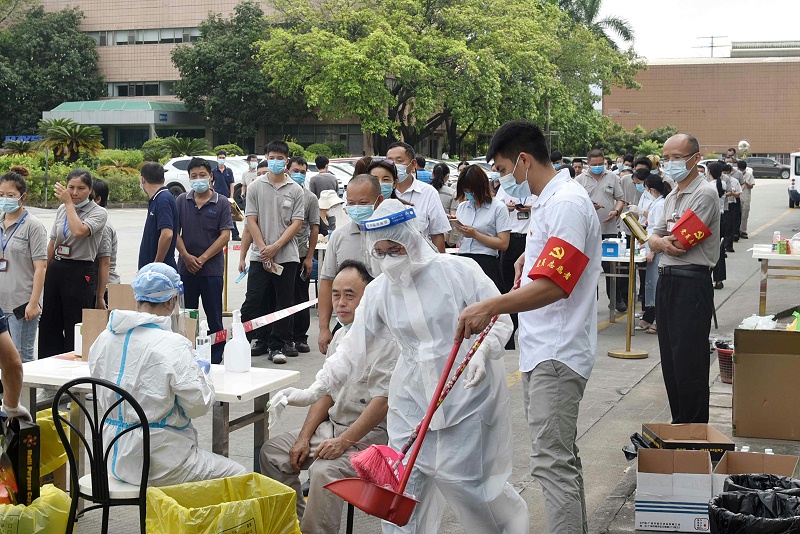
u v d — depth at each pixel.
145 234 7.30
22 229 6.46
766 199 33.03
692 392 5.36
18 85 48.00
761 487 3.86
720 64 73.94
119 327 3.73
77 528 4.43
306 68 35.19
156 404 3.69
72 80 50.19
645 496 4.21
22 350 6.64
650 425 4.92
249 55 43.31
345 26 35.38
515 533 3.65
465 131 40.31
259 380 4.33
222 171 20.53
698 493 4.16
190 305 7.64
